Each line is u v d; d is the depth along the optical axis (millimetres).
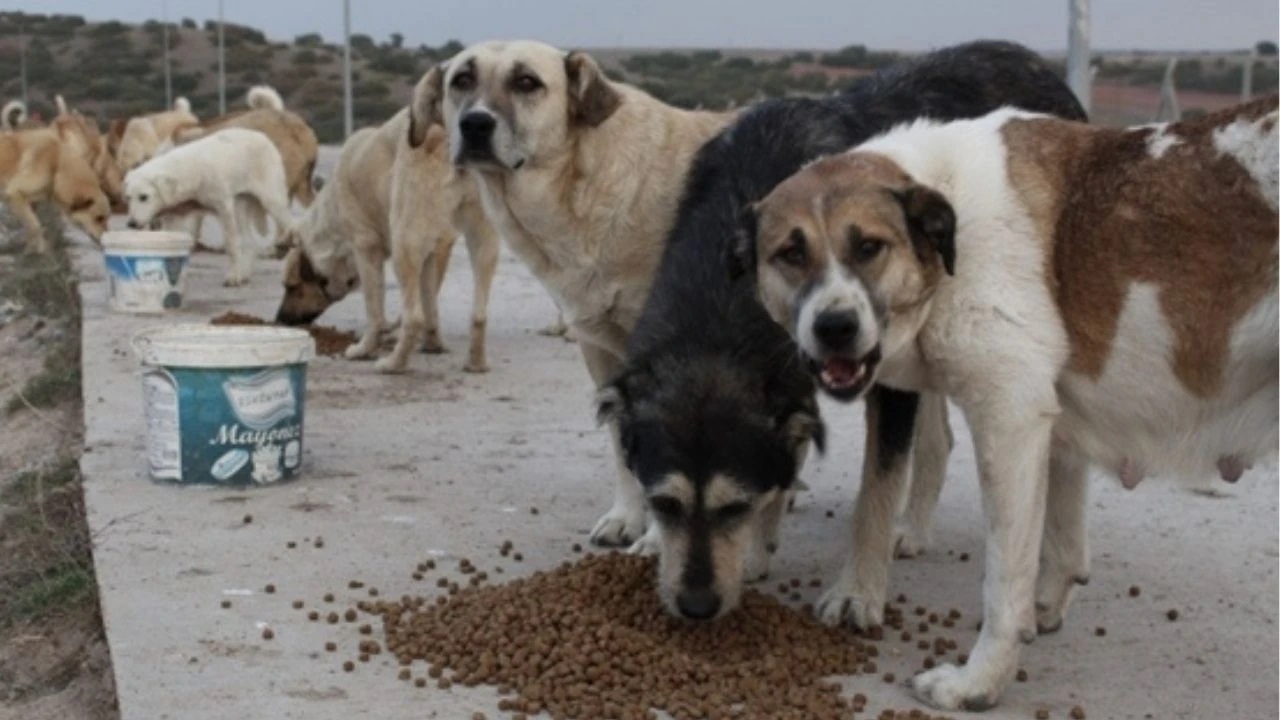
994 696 4098
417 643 4262
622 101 4711
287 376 5047
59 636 4559
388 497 4984
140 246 7008
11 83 33688
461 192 5996
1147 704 4133
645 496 4250
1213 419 3996
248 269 8258
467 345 6570
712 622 4289
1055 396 4020
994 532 4062
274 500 4949
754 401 4203
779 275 4027
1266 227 3896
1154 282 3951
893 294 3982
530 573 4590
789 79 20797
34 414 6090
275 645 4285
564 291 4785
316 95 31406
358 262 6312
